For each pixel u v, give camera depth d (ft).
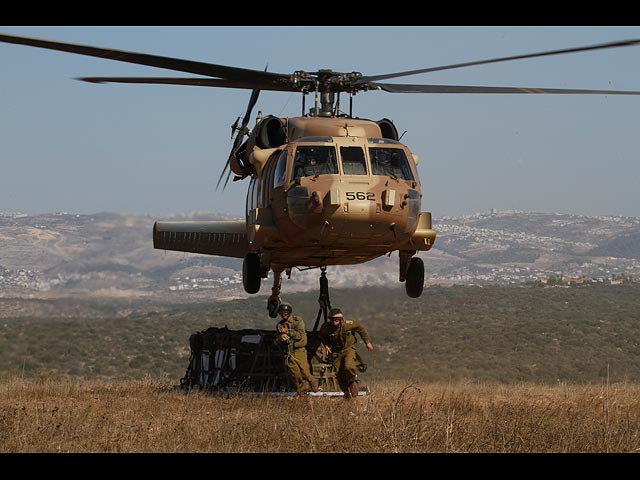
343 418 64.18
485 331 277.64
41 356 225.56
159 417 69.72
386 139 89.30
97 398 83.97
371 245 86.53
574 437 57.72
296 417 66.13
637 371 251.39
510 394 94.32
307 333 92.38
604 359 261.03
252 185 100.89
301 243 87.40
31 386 96.68
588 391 92.73
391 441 56.18
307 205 83.82
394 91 93.61
